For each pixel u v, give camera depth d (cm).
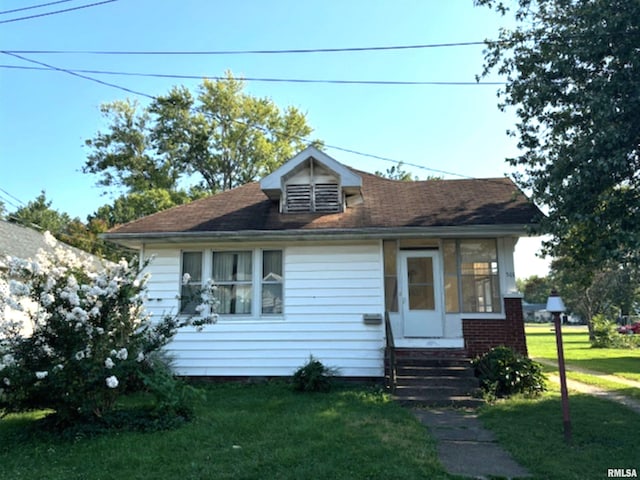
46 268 685
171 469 493
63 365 634
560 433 630
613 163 705
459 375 926
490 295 1075
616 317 4725
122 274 720
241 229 1084
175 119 3362
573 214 772
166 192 3127
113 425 655
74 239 2392
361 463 505
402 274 1111
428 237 1066
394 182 1439
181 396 710
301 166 1203
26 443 604
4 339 651
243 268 1118
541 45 863
